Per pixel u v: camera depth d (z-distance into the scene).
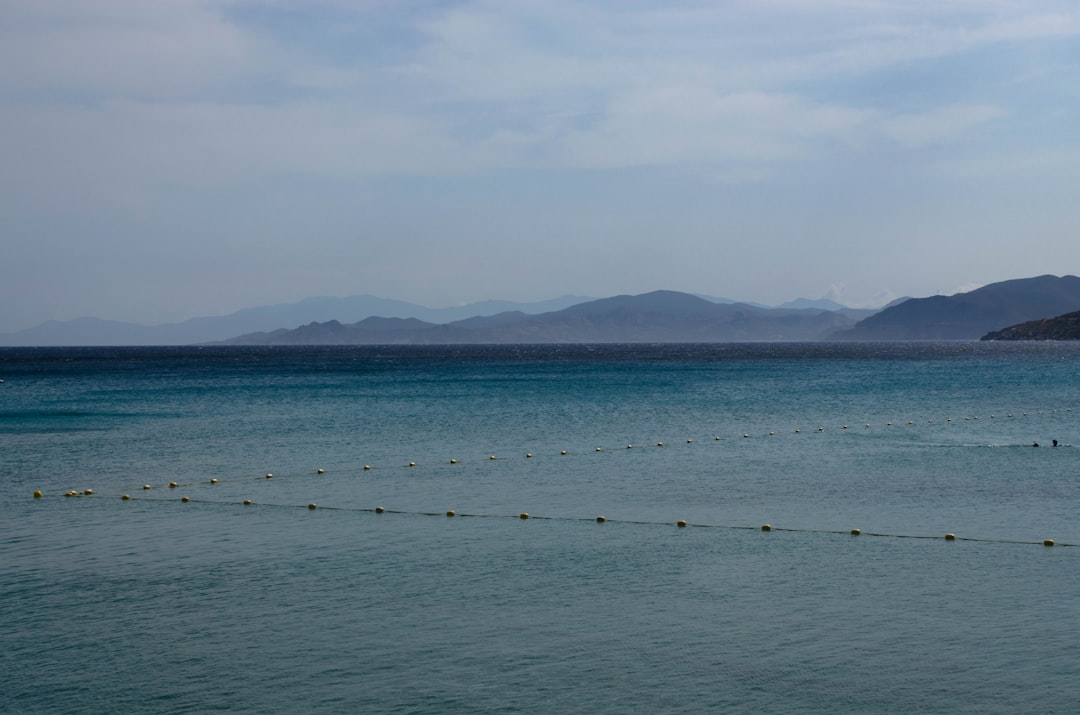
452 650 17.70
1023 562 23.12
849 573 22.22
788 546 24.81
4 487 35.09
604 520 28.20
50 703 15.84
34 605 20.41
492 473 37.56
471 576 22.25
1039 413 61.44
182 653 17.73
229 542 25.98
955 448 43.72
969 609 19.61
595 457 41.84
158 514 30.02
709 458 41.16
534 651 17.62
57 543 26.02
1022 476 35.38
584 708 15.49
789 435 49.84
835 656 17.28
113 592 21.28
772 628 18.61
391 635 18.45
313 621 19.27
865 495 31.66
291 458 42.22
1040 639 17.97
